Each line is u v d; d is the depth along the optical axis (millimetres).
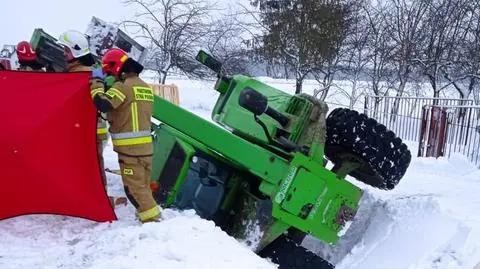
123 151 4605
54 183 4383
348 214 5648
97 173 4629
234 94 6137
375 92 18219
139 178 4625
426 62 17328
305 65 17344
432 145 11203
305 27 17203
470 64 16938
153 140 5500
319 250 6344
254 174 5348
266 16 18453
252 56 19766
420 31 17953
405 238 5949
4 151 4262
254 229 5461
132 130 4586
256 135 5758
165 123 5188
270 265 4047
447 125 10938
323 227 5527
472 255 5316
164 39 19969
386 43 18359
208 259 3840
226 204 5816
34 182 4344
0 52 9414
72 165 4500
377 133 5895
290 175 5285
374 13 19328
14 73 4613
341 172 6164
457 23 17625
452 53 17688
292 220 5367
